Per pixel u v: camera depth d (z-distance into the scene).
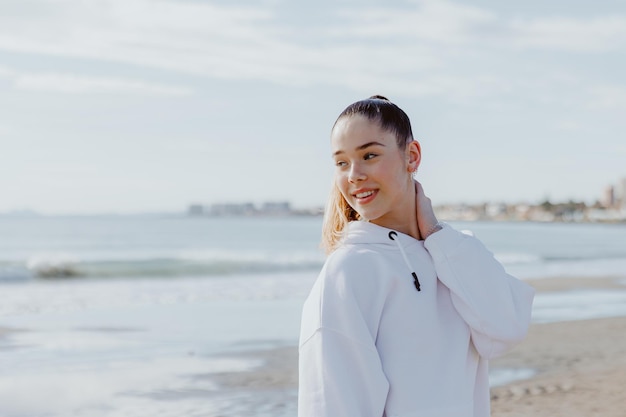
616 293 16.45
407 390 1.77
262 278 21.23
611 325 10.99
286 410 6.36
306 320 1.81
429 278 1.90
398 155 1.91
